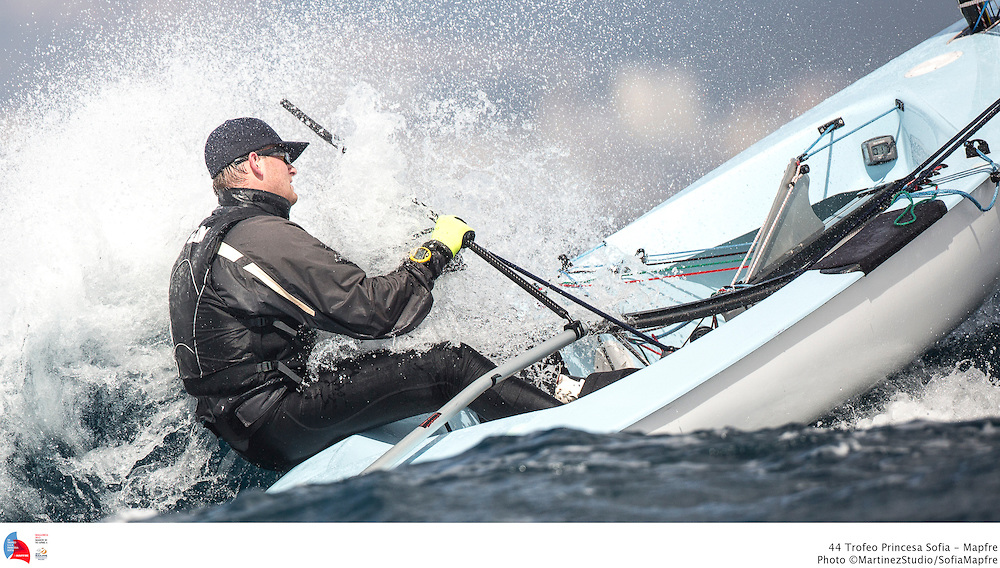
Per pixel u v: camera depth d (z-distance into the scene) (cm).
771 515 100
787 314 212
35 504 245
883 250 219
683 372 205
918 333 235
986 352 266
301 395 230
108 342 254
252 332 226
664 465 120
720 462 119
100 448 252
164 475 253
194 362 228
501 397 233
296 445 235
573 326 239
